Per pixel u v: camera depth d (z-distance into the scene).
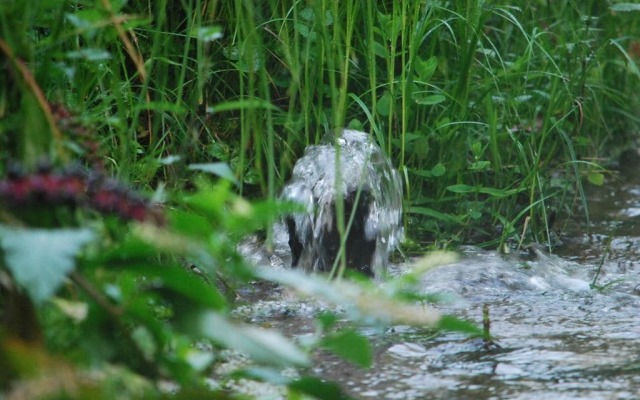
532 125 7.34
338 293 3.05
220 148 6.55
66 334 3.12
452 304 5.20
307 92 6.29
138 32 6.41
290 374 3.95
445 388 3.82
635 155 8.89
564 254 6.45
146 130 6.51
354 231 5.76
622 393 3.72
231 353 4.02
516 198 7.12
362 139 6.09
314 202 5.77
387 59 6.53
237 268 3.14
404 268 5.98
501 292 5.50
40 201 2.91
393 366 4.08
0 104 3.51
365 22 6.63
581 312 5.04
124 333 3.04
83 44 5.47
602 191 7.93
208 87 6.81
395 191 6.10
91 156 3.72
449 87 7.37
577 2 9.02
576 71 8.22
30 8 3.64
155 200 3.91
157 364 3.09
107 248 3.22
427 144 6.80
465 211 6.95
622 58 9.15
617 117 9.23
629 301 5.28
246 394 3.58
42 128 3.39
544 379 3.92
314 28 6.43
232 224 3.28
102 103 5.47
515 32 8.40
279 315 4.91
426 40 7.45
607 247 6.06
